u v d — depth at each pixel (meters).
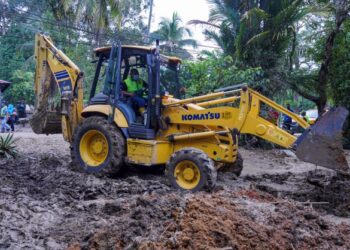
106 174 8.27
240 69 16.38
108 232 4.50
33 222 5.09
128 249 4.11
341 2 17.23
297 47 18.97
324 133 6.84
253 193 6.47
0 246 4.32
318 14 16.59
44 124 9.84
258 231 4.43
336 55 18.17
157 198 5.25
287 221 4.98
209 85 15.12
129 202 5.71
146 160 7.99
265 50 16.84
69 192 6.88
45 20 26.75
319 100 18.44
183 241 4.04
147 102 8.27
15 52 32.28
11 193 6.46
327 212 6.67
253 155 14.02
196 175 7.27
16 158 9.93
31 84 31.00
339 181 7.63
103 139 8.56
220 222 4.40
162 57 8.72
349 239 4.89
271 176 9.94
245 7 17.58
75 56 23.42
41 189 6.98
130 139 8.20
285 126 18.05
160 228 4.45
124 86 8.60
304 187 8.54
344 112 6.87
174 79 9.10
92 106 8.80
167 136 8.24
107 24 24.03
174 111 8.23
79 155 8.67
